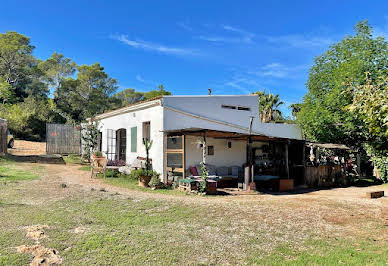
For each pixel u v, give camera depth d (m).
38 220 5.92
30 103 39.25
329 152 18.03
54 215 6.32
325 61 17.80
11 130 31.70
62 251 4.48
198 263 4.25
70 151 22.20
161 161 12.06
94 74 51.44
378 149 14.43
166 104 12.39
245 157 15.59
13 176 11.31
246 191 11.64
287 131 18.33
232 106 15.41
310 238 5.57
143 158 13.29
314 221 6.79
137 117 14.35
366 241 5.48
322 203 8.96
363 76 14.41
